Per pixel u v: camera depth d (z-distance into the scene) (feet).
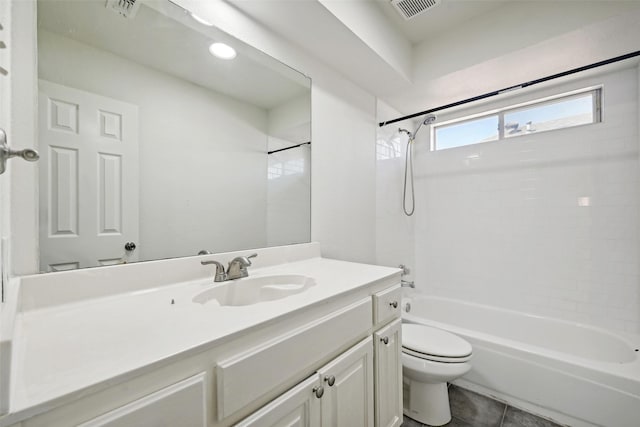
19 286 2.12
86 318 2.19
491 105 7.70
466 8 5.47
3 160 1.34
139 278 2.95
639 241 5.86
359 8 4.82
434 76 6.22
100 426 1.35
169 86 3.49
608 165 6.18
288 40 4.83
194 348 1.70
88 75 2.85
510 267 7.38
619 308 6.02
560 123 6.89
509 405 5.08
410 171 8.72
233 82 4.14
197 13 3.70
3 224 1.83
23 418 1.14
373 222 6.93
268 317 2.18
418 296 8.27
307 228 5.16
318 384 2.53
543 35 4.97
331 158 5.67
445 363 4.49
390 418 3.73
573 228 6.56
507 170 7.46
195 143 3.73
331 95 5.69
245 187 4.29
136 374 1.46
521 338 6.84
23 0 2.46
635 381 3.99
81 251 2.76
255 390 2.02
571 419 4.51
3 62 1.75
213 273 3.62
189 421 1.67
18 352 1.62
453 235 8.34
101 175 2.92
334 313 2.82
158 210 3.37
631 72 5.94
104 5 2.98
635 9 4.22
